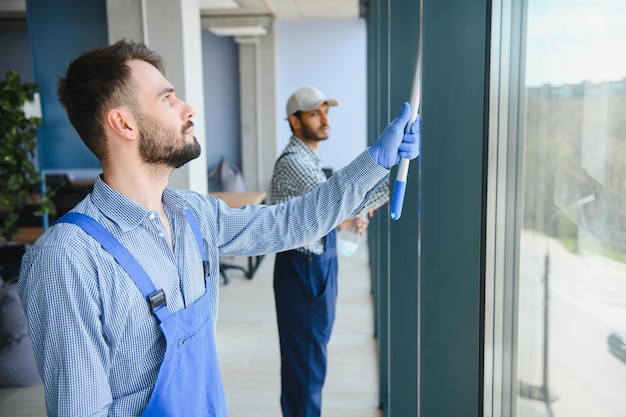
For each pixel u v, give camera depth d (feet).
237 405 10.00
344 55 28.84
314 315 7.96
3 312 10.52
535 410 3.31
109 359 3.23
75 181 24.30
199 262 3.75
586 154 2.47
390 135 3.96
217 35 29.22
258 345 12.75
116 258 3.22
